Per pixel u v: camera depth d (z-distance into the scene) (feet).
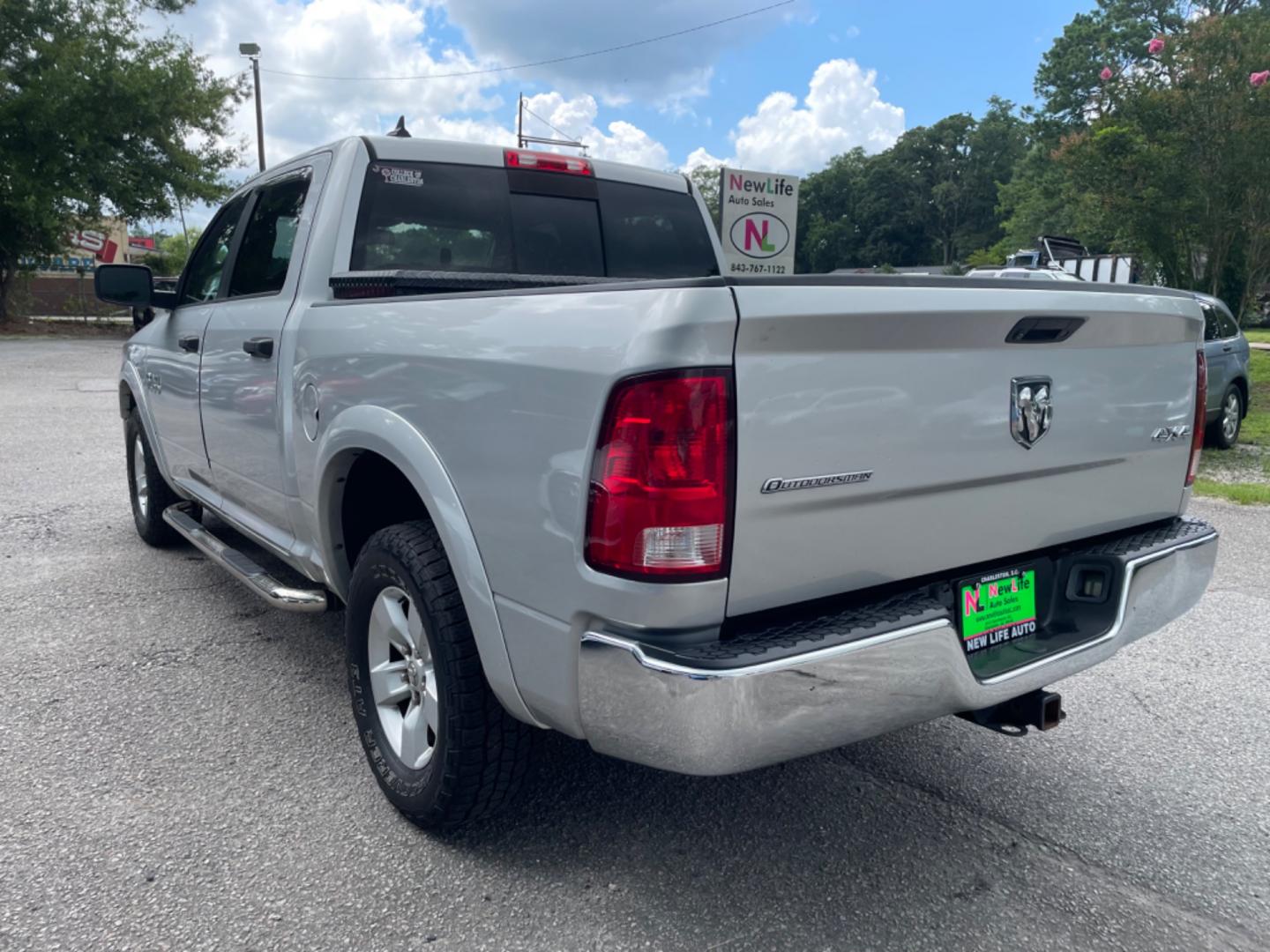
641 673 6.35
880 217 339.16
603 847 8.84
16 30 75.87
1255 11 49.96
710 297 6.13
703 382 6.15
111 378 49.60
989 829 9.36
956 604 8.11
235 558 12.76
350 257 11.10
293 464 10.71
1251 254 50.16
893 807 9.73
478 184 12.12
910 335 6.97
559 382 6.77
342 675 12.65
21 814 9.14
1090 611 8.98
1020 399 7.89
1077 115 176.96
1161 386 9.29
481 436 7.50
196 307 14.49
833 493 6.81
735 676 6.16
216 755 10.44
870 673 6.81
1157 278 52.19
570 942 7.52
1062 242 56.54
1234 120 45.75
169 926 7.59
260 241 12.97
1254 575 18.79
